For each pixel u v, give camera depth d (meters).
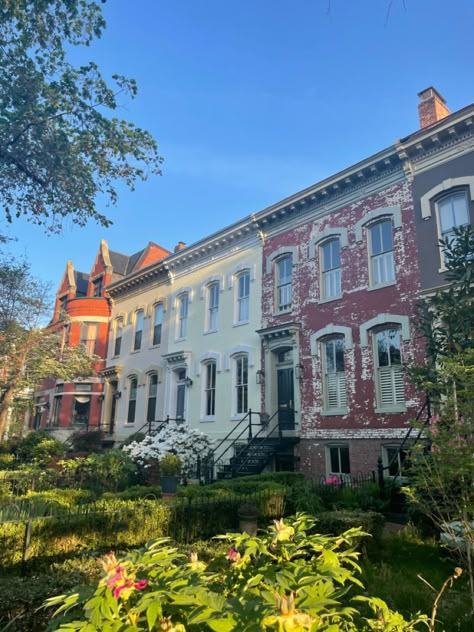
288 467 15.42
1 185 12.39
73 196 12.58
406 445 12.19
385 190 14.47
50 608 4.14
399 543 7.82
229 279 19.72
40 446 22.14
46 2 10.55
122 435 24.23
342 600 5.18
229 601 2.19
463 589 5.84
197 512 8.20
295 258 16.92
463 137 12.72
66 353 23.23
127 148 12.52
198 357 20.36
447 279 8.90
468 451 5.26
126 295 26.94
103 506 7.74
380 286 13.96
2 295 20.20
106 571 2.39
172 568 2.63
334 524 7.30
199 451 16.66
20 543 6.30
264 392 16.88
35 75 11.27
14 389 21.61
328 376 15.12
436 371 6.21
